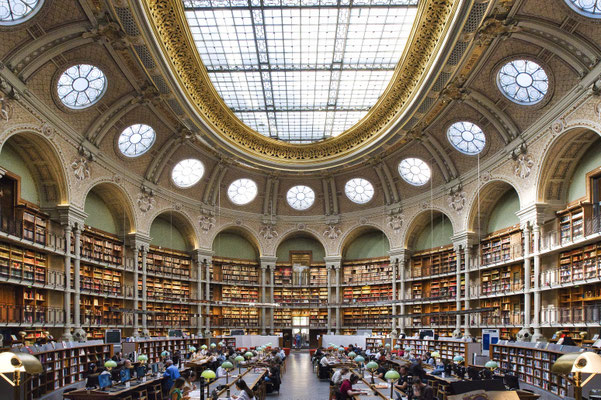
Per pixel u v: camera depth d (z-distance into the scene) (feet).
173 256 107.76
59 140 69.56
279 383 61.05
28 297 66.33
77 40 60.64
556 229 72.64
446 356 82.94
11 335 55.93
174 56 71.77
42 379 51.88
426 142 92.89
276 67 85.87
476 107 76.33
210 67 85.97
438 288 103.45
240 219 117.91
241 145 101.71
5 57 55.47
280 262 126.11
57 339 70.23
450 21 59.82
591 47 55.47
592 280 61.21
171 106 80.48
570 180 71.77
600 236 59.00
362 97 96.48
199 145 98.58
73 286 74.43
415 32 68.18
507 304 83.82
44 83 63.00
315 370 82.53
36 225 69.62
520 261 79.71
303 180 116.57
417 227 110.11
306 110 101.45
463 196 93.09
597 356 27.50
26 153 68.49
